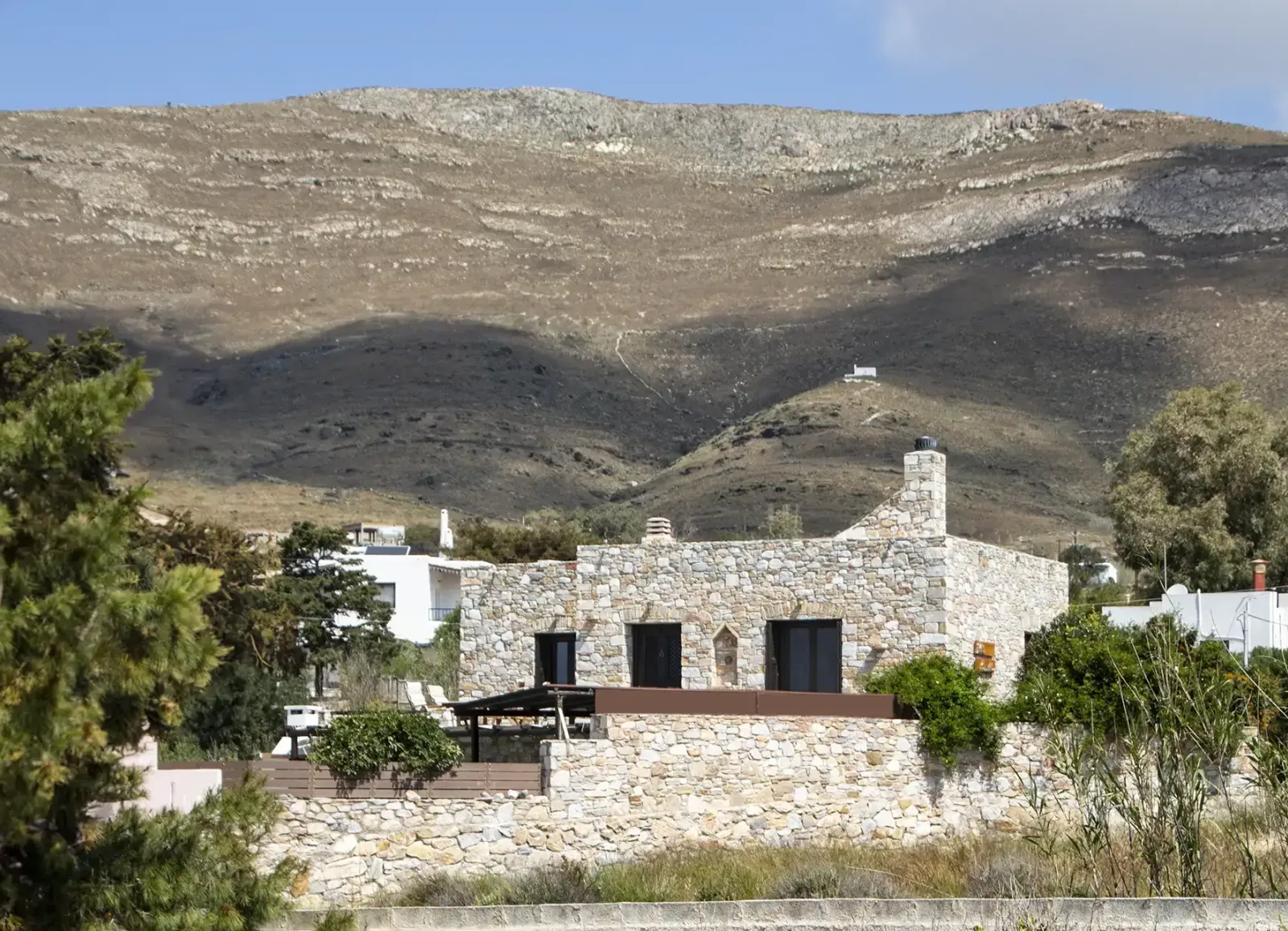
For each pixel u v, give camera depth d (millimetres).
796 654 55781
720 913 40438
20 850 26922
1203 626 68562
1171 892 39500
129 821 28734
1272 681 53812
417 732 46562
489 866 46125
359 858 44906
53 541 26109
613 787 47938
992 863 44562
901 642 53594
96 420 26500
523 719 57969
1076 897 40469
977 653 54812
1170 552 91500
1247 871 39438
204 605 68312
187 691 27750
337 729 46688
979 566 55812
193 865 28391
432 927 40594
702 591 56531
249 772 31922
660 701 49344
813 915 40156
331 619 89500
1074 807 52656
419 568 105000
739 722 49875
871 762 51219
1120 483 96688
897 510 56719
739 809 49438
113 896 26953
